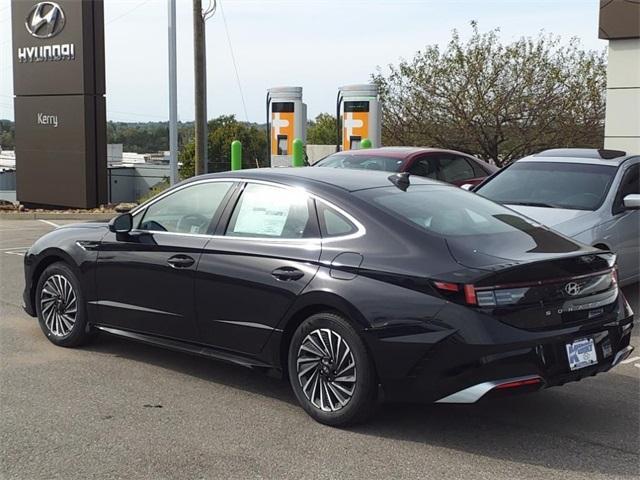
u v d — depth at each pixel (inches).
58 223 732.7
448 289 169.3
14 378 224.2
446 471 161.5
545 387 172.9
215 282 209.9
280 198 208.1
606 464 165.8
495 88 936.3
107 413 195.8
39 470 161.0
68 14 832.9
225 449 173.0
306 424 189.3
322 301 185.9
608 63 603.2
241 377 228.1
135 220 240.7
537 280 172.6
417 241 181.5
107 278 240.5
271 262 199.3
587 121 913.5
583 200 331.9
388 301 175.9
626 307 196.2
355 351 180.5
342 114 781.3
